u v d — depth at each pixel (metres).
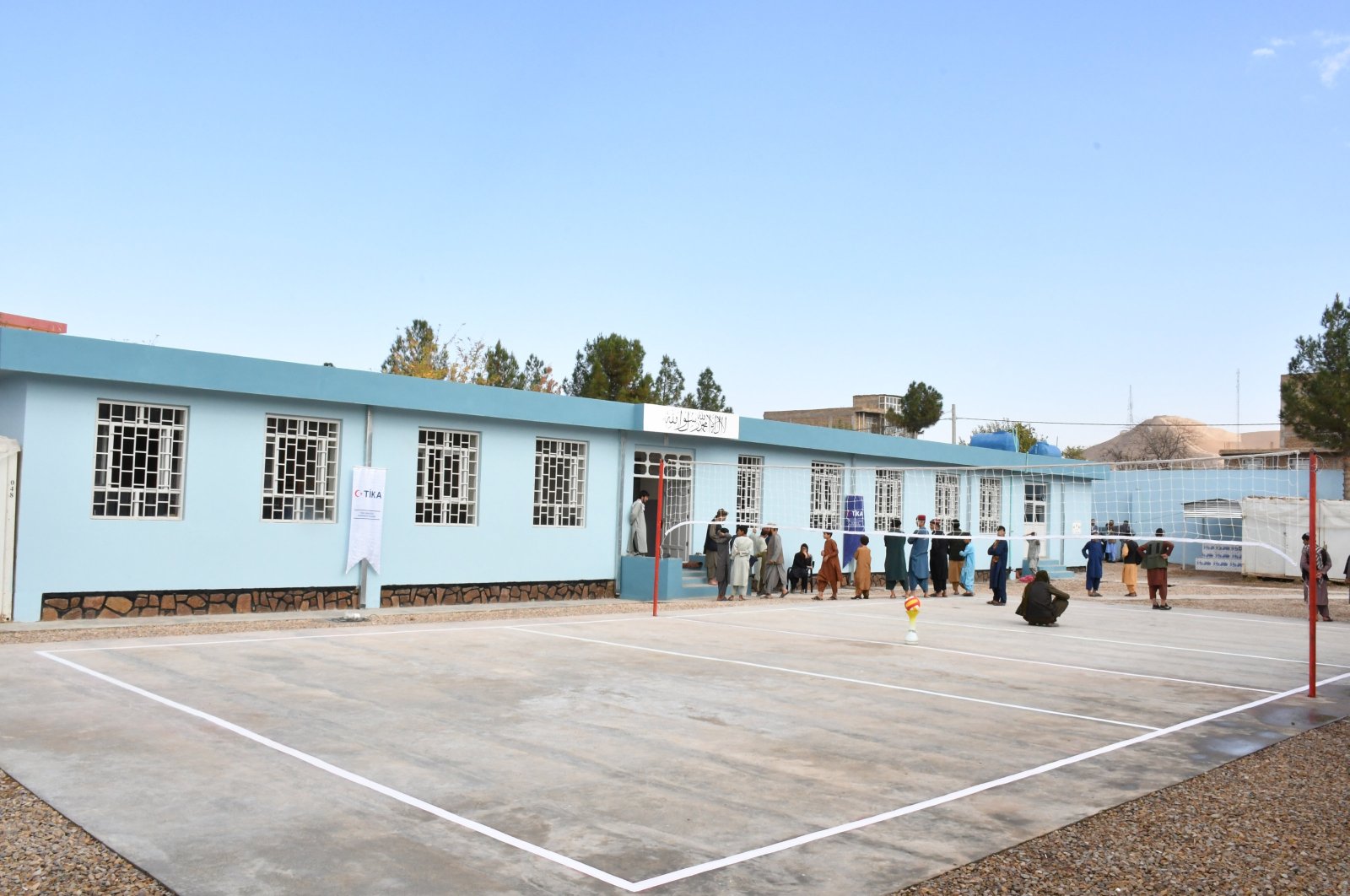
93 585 16.12
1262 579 36.97
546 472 22.39
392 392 19.17
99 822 6.24
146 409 16.80
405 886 5.32
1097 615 21.62
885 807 6.93
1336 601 27.33
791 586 25.88
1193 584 34.59
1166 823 6.78
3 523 15.30
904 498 31.00
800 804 6.93
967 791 7.36
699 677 11.77
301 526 18.45
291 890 5.24
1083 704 10.89
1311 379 35.44
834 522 28.80
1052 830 6.52
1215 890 5.61
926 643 15.63
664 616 18.91
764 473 26.73
